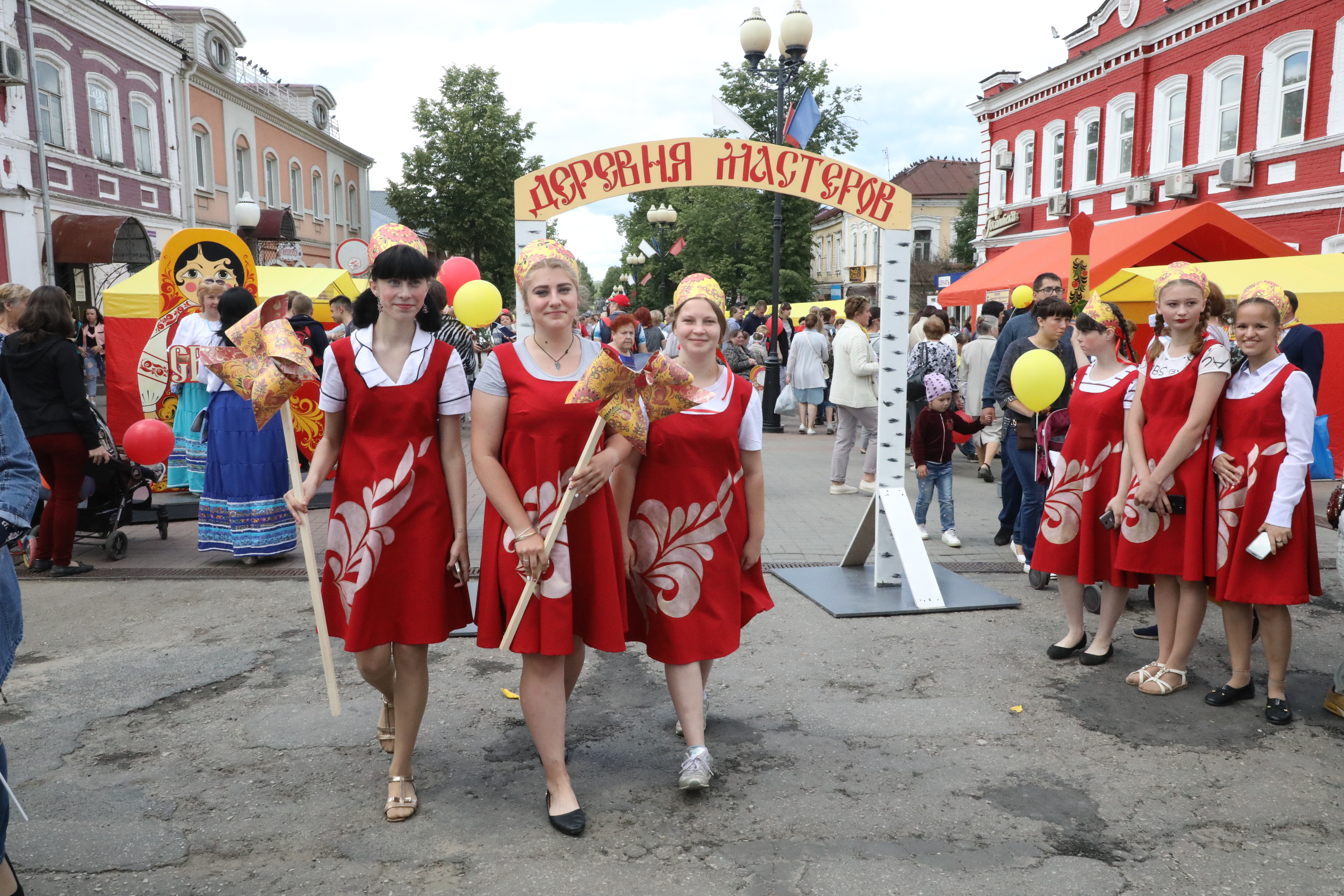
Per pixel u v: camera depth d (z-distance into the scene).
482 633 3.12
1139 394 4.30
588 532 3.12
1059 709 4.16
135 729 3.96
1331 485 9.54
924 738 3.87
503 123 34.94
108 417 9.25
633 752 3.75
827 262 54.97
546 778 3.36
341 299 10.40
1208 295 4.12
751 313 17.27
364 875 2.89
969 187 47.72
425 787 3.46
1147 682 4.34
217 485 6.45
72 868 2.93
